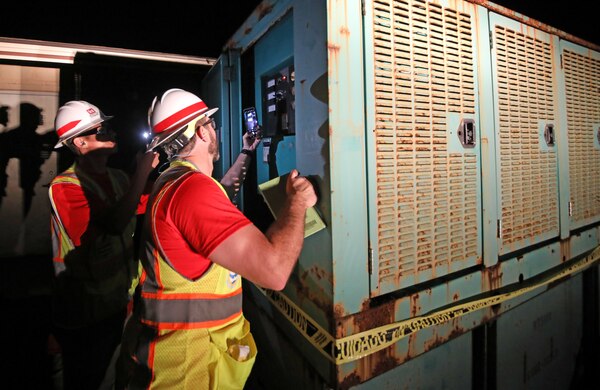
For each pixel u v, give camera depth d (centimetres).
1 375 231
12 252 271
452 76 154
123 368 120
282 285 97
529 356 194
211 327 110
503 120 177
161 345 106
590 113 241
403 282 139
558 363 217
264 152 192
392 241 135
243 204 224
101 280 181
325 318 126
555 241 213
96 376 187
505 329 179
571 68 224
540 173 200
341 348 119
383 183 132
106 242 182
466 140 159
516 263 184
